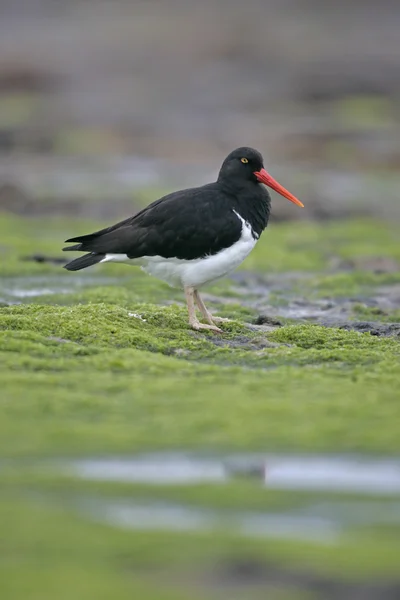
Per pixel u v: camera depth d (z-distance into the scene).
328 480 9.34
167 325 14.91
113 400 11.29
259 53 69.62
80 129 50.47
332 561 7.64
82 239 14.78
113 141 47.91
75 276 20.77
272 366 13.08
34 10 83.44
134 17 82.50
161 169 41.47
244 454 9.89
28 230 27.53
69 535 8.06
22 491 8.98
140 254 14.55
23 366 12.32
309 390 11.82
